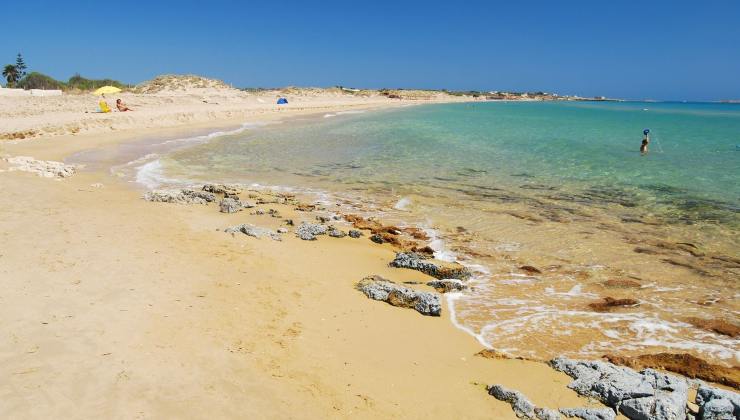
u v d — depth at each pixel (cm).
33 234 1069
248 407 559
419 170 2284
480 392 647
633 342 807
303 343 728
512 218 1512
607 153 2856
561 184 1991
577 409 604
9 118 3478
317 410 575
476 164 2444
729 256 1209
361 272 1062
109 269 905
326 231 1303
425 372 691
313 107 8075
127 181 1919
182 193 1612
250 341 709
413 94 17038
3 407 508
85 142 2958
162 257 1002
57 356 608
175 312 763
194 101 6319
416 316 872
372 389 636
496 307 927
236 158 2595
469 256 1196
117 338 664
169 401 548
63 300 761
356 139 3494
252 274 968
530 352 771
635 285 1038
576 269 1121
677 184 1997
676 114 8481
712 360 753
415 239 1313
